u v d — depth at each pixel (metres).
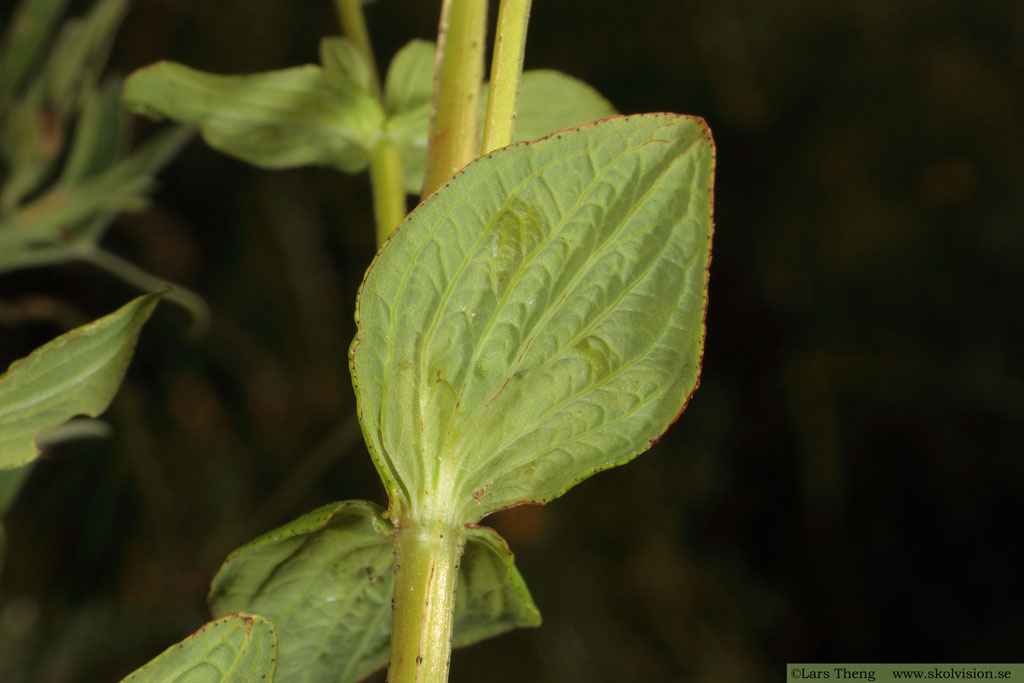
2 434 0.17
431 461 0.17
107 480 0.56
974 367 0.69
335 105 0.19
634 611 0.67
